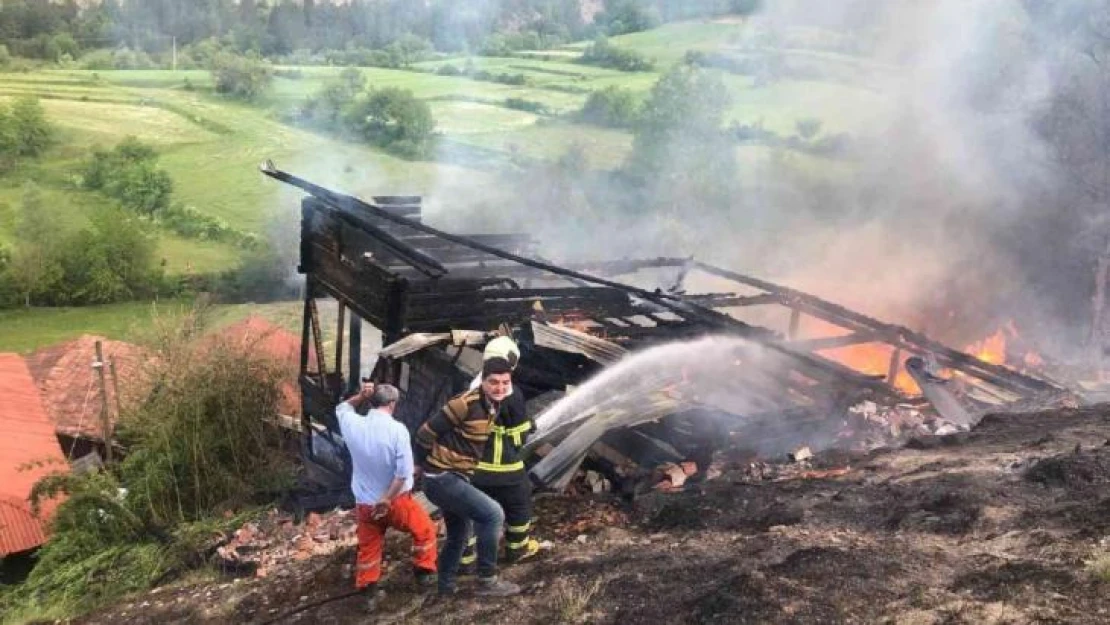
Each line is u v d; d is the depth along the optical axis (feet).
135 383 47.88
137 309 194.29
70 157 320.70
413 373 39.58
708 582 18.02
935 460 25.48
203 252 231.30
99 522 41.70
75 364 102.89
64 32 574.97
